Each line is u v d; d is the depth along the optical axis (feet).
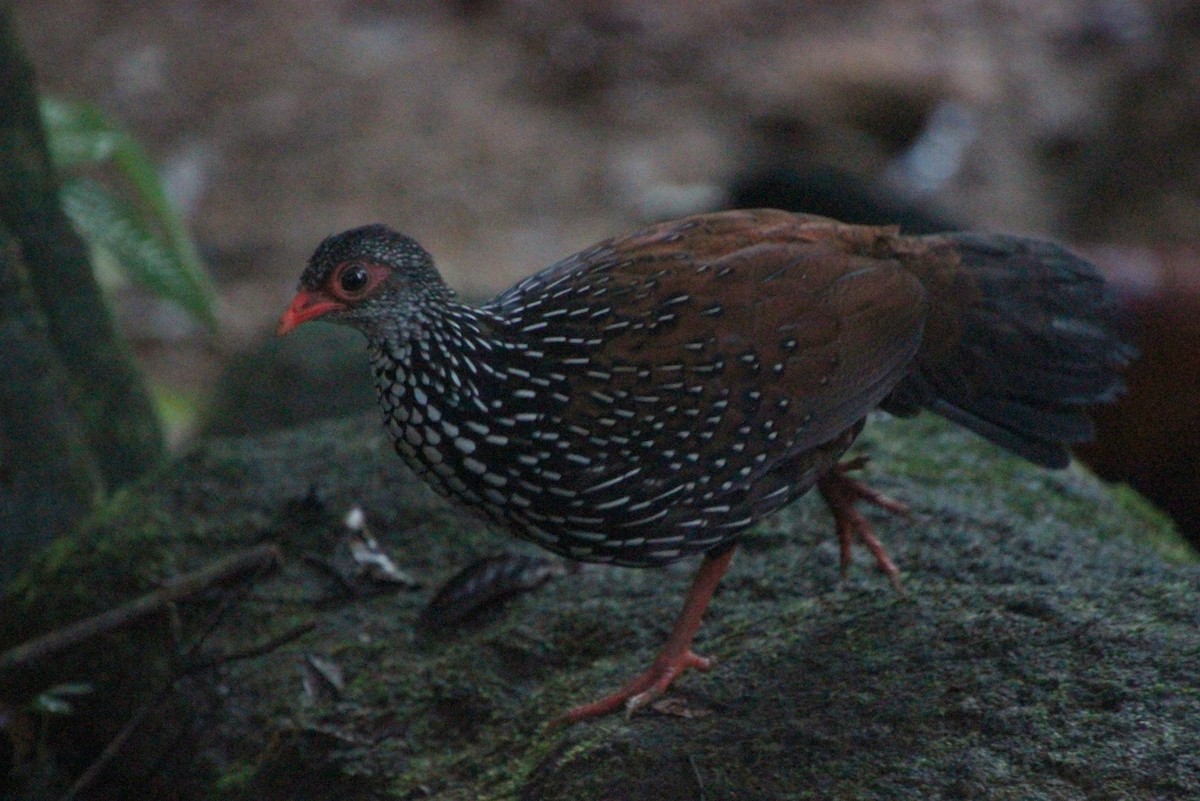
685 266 23.06
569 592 26.61
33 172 33.63
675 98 74.54
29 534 31.65
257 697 26.12
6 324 31.22
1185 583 23.52
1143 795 19.35
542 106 74.95
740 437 22.62
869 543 24.91
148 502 29.96
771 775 21.03
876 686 22.16
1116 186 67.05
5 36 32.89
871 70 71.26
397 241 22.31
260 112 74.23
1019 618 22.95
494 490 22.74
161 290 37.27
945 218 50.03
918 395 24.99
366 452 30.81
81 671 28.09
